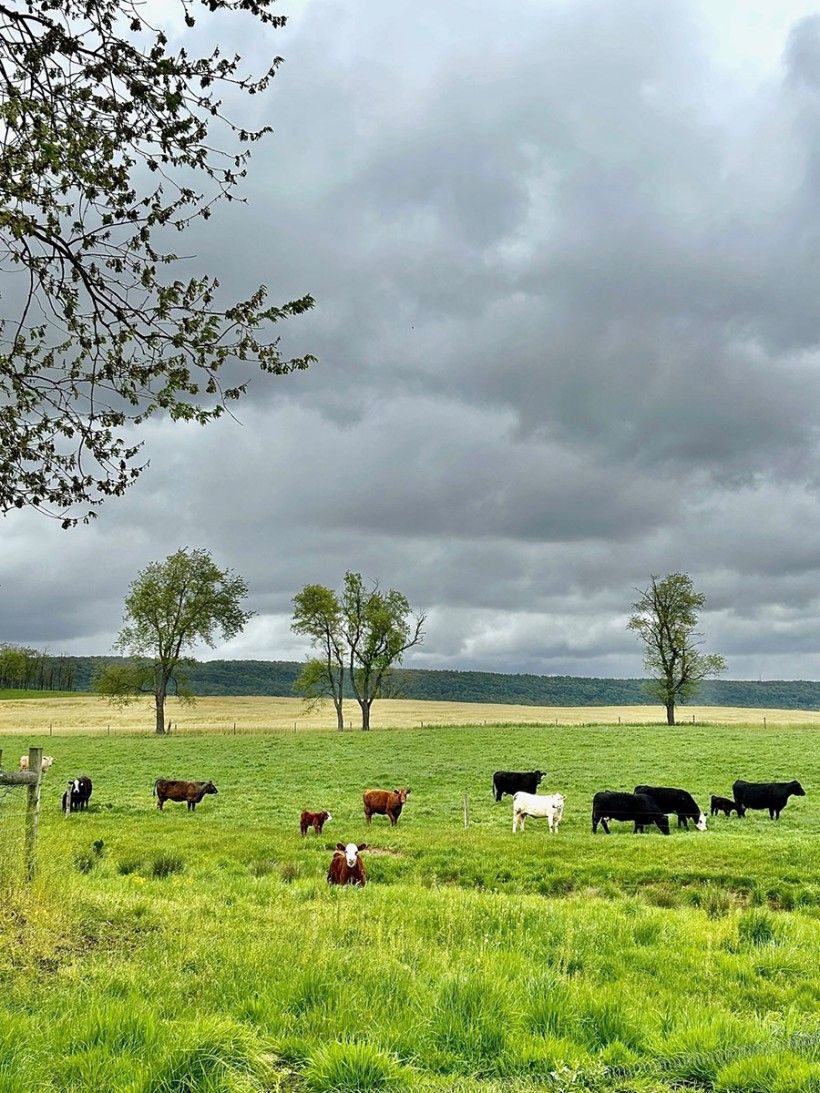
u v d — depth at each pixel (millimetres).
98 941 9656
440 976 8641
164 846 22781
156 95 7965
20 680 149875
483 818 30531
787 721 88500
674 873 19562
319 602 83062
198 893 14961
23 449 8992
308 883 17047
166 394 8859
